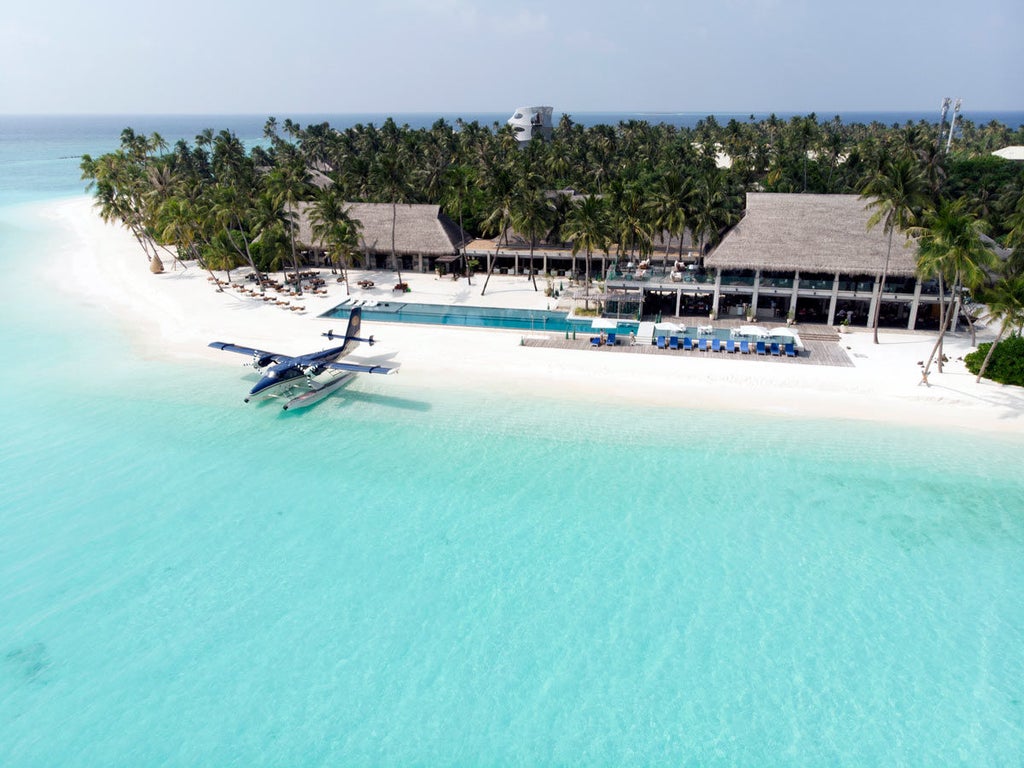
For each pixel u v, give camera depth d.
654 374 49.06
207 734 22.14
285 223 73.94
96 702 23.28
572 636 26.00
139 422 43.53
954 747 21.70
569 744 21.77
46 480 36.62
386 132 135.38
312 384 47.44
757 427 41.84
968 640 25.84
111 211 84.38
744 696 23.50
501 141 136.25
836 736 22.06
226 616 27.05
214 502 34.69
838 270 55.09
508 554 30.58
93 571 29.55
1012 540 31.31
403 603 27.67
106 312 67.12
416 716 22.73
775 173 99.94
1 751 21.53
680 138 158.62
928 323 58.78
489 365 51.53
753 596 28.03
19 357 54.56
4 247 101.38
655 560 30.16
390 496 35.12
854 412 43.34
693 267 62.66
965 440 39.94
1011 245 53.28
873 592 28.27
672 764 21.09
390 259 81.31
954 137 176.88
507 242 80.06
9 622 26.73
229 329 60.06
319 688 23.78
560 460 38.44
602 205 66.44
